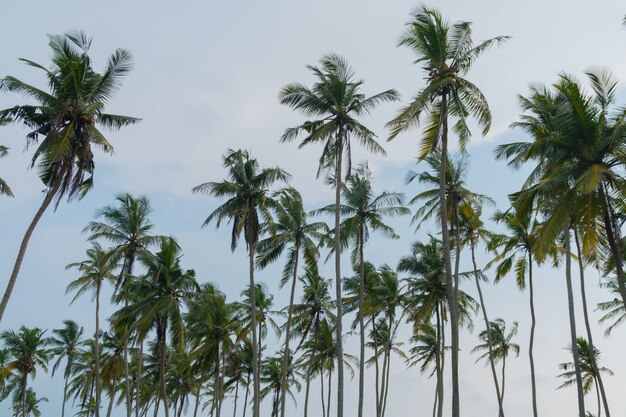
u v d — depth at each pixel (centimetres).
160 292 3941
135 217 3997
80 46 2638
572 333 3100
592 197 2086
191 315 4322
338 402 2841
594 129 2036
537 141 2144
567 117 2059
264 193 3722
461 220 4153
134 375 5872
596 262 2561
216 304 4041
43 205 2439
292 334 4841
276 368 5916
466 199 3625
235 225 3669
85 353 5962
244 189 3706
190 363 5094
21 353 5941
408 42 2438
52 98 2561
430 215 3719
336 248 3019
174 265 4003
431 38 2380
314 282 4638
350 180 3806
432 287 3994
